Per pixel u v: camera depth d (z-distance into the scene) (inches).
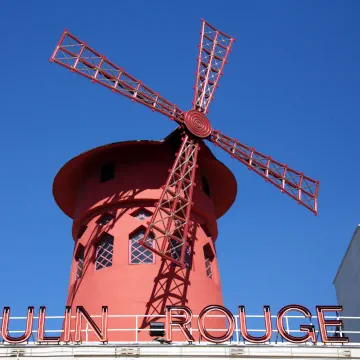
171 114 717.9
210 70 794.8
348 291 797.9
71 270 713.6
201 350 549.3
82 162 730.2
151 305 642.8
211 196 775.7
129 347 546.3
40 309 563.2
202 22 819.4
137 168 716.7
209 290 679.1
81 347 545.0
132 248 679.1
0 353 540.1
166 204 687.7
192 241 695.1
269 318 566.9
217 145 733.3
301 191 771.4
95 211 710.5
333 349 557.3
